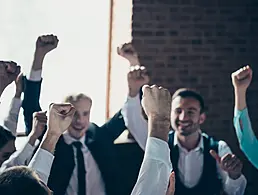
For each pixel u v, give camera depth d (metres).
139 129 4.18
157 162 2.18
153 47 6.29
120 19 6.57
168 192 2.19
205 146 4.38
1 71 3.24
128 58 4.26
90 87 6.53
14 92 3.90
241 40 6.37
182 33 6.32
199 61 6.33
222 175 4.27
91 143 4.09
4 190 1.69
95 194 4.06
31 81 3.89
